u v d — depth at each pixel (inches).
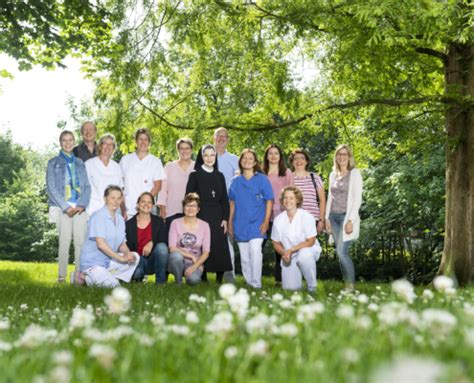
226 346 83.6
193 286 327.9
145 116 577.6
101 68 571.5
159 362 74.1
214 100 593.9
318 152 1173.7
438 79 570.6
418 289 320.5
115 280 332.2
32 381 62.5
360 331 90.7
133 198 382.0
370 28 435.2
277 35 500.1
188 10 546.3
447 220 496.4
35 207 1819.6
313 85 573.0
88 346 87.6
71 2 521.7
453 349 74.7
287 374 63.1
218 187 359.3
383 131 537.6
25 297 249.9
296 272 318.0
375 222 1005.2
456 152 493.0
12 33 524.7
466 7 405.4
